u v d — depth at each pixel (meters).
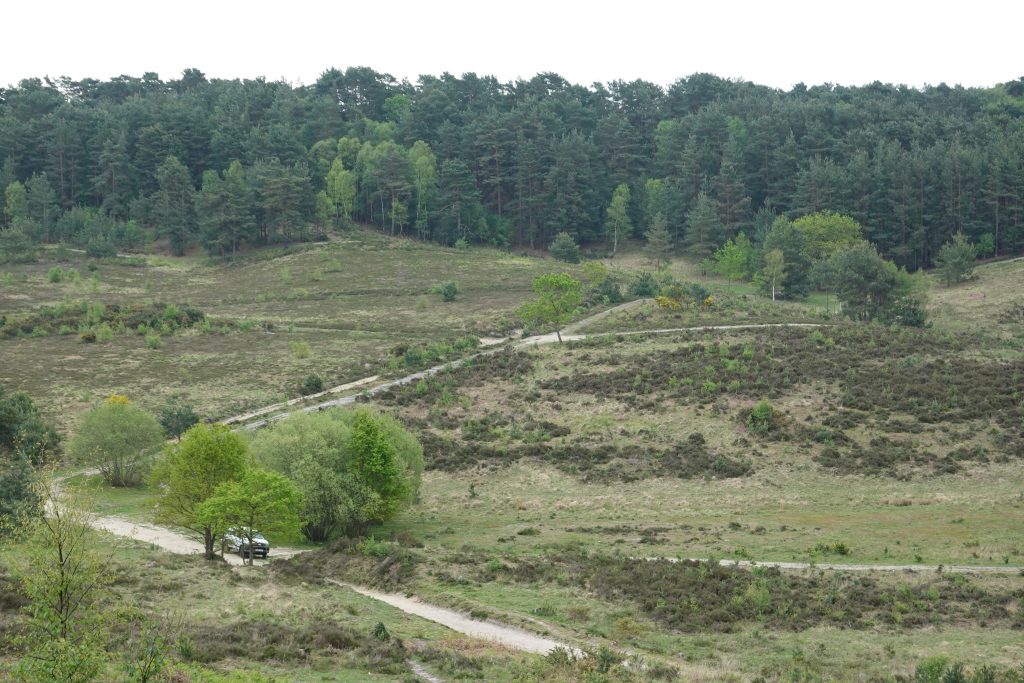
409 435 60.34
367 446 52.28
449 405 81.06
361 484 51.31
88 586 23.95
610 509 58.38
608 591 38.72
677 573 40.91
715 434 70.88
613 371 86.88
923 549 46.03
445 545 48.91
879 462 63.88
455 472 67.19
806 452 66.62
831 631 34.19
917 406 73.06
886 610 36.50
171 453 45.97
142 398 86.56
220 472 44.06
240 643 27.05
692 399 77.69
